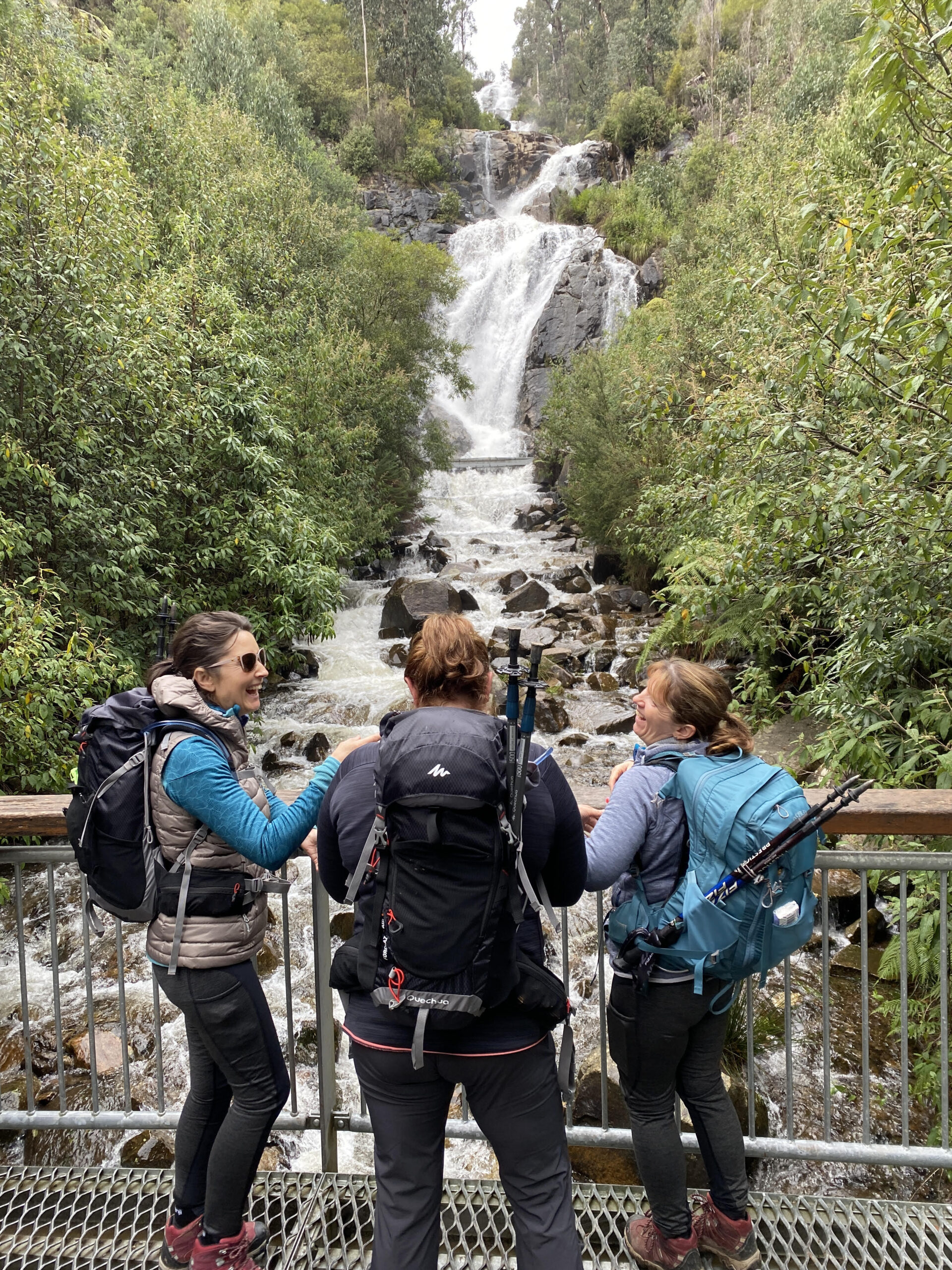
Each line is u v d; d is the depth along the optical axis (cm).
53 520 679
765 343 541
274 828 165
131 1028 440
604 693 995
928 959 366
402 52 3819
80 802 171
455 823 129
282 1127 231
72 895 602
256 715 934
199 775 164
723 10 3453
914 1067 372
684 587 584
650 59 3781
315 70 3362
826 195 427
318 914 221
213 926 171
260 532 877
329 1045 227
